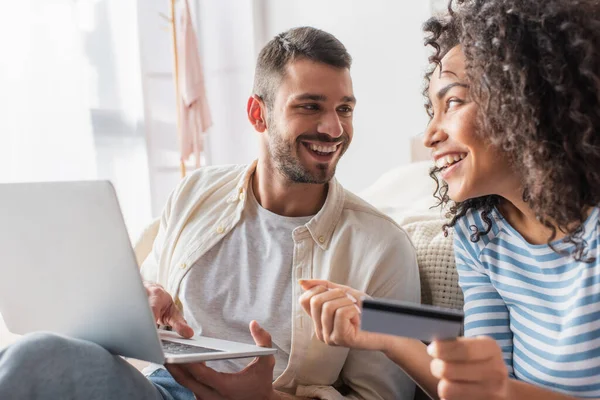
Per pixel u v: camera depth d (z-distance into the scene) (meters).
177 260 1.51
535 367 1.10
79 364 0.98
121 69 3.88
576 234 1.01
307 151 1.40
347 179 3.70
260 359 1.18
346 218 1.45
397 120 3.49
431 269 1.49
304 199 1.45
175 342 1.17
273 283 1.41
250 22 4.02
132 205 3.94
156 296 1.35
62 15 3.66
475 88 1.01
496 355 0.82
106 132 3.86
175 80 3.86
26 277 1.10
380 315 0.77
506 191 1.07
